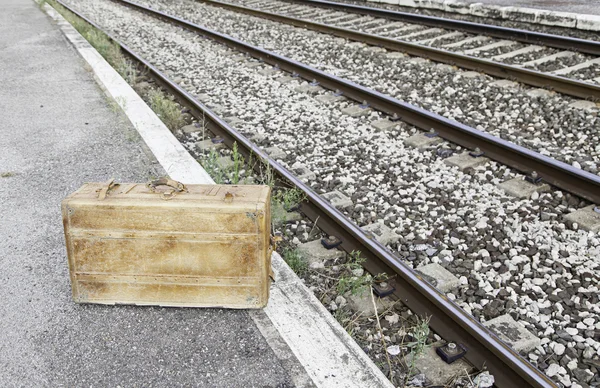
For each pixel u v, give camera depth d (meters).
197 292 3.62
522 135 6.17
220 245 3.47
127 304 3.73
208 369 3.21
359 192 5.17
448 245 4.37
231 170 5.91
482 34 10.22
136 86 9.38
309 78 8.64
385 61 9.22
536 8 11.90
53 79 9.42
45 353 3.36
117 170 5.70
